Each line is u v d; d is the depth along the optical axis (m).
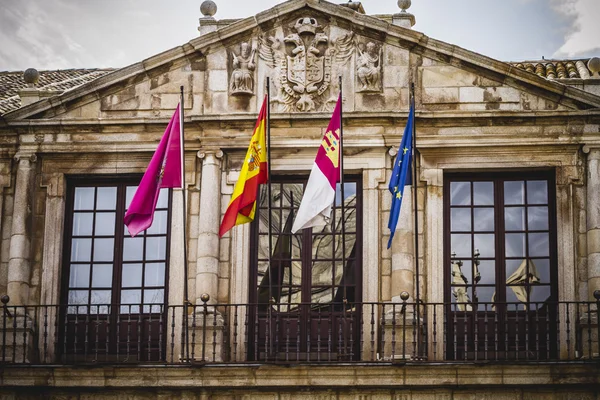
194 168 23.72
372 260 23.08
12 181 23.92
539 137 23.19
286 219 23.56
